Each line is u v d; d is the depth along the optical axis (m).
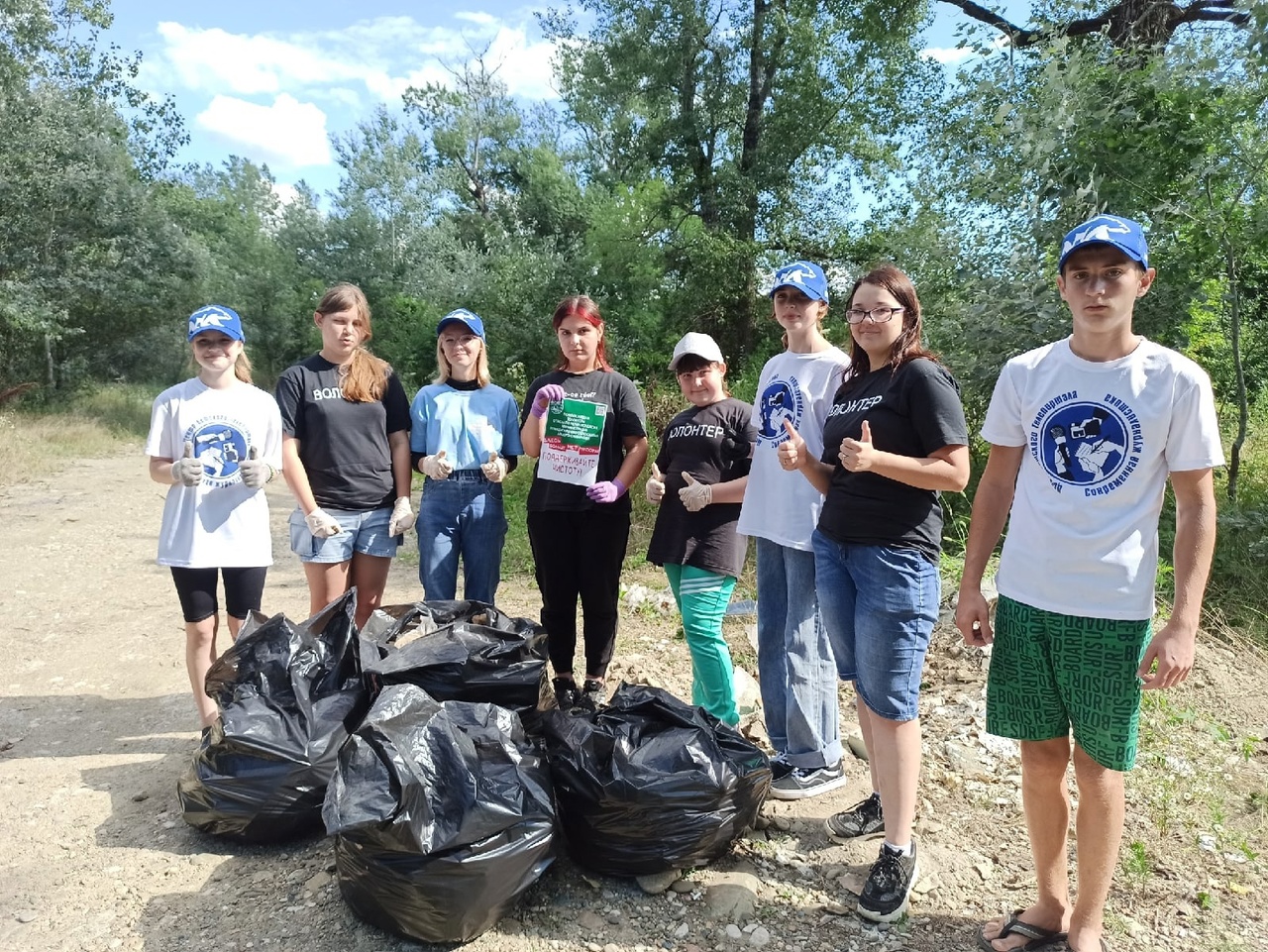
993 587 5.26
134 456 15.78
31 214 18.44
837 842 3.17
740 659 5.04
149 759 3.97
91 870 3.04
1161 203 7.17
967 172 8.56
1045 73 7.91
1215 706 4.27
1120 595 2.31
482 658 3.27
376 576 4.18
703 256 18.41
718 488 3.63
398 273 28.22
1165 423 2.23
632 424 4.21
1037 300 7.31
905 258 9.21
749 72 20.27
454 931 2.57
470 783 2.60
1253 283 8.60
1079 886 2.51
